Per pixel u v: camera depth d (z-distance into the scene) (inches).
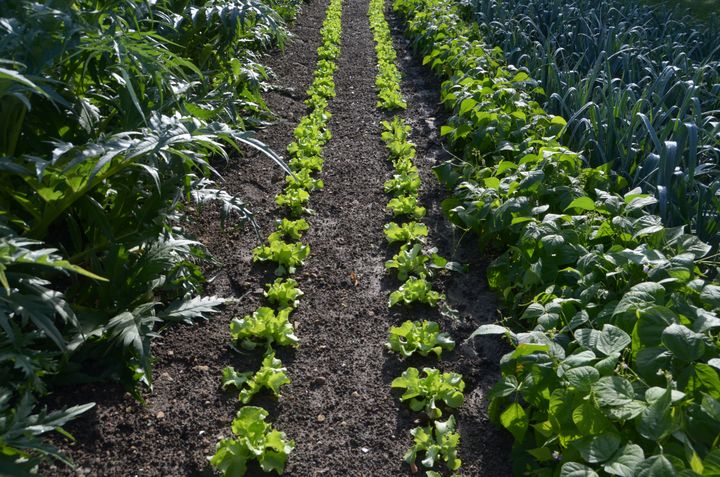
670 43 248.7
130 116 127.7
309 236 171.8
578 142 196.1
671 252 118.7
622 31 267.3
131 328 112.3
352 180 205.8
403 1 453.4
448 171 183.2
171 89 129.6
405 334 128.3
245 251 161.2
